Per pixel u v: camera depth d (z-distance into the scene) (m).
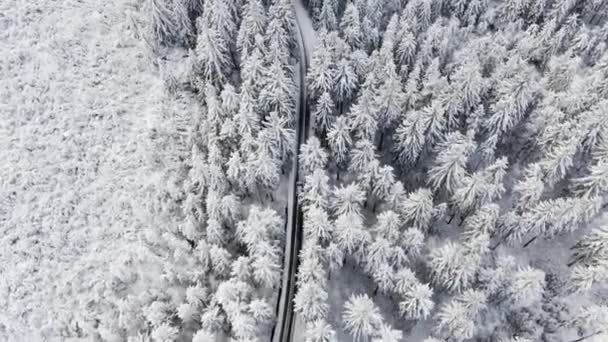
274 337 38.44
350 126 45.31
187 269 39.53
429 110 41.34
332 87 48.53
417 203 35.97
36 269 41.09
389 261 35.81
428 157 46.19
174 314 36.84
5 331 38.66
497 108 43.06
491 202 41.94
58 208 44.25
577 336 36.31
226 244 40.38
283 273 41.69
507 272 35.00
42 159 47.38
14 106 50.91
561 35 50.50
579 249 38.97
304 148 40.69
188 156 47.16
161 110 50.28
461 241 39.91
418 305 32.31
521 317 37.91
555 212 36.09
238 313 33.19
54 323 38.19
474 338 37.16
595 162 43.44
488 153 43.56
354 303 31.14
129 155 47.62
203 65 50.09
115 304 38.47
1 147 48.16
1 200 44.75
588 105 45.09
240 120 42.50
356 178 44.00
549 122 43.38
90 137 49.03
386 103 43.81
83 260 41.28
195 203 40.44
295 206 46.16
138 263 40.12
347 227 34.53
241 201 44.69
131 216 43.56
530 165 40.97
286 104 46.31
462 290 35.44
